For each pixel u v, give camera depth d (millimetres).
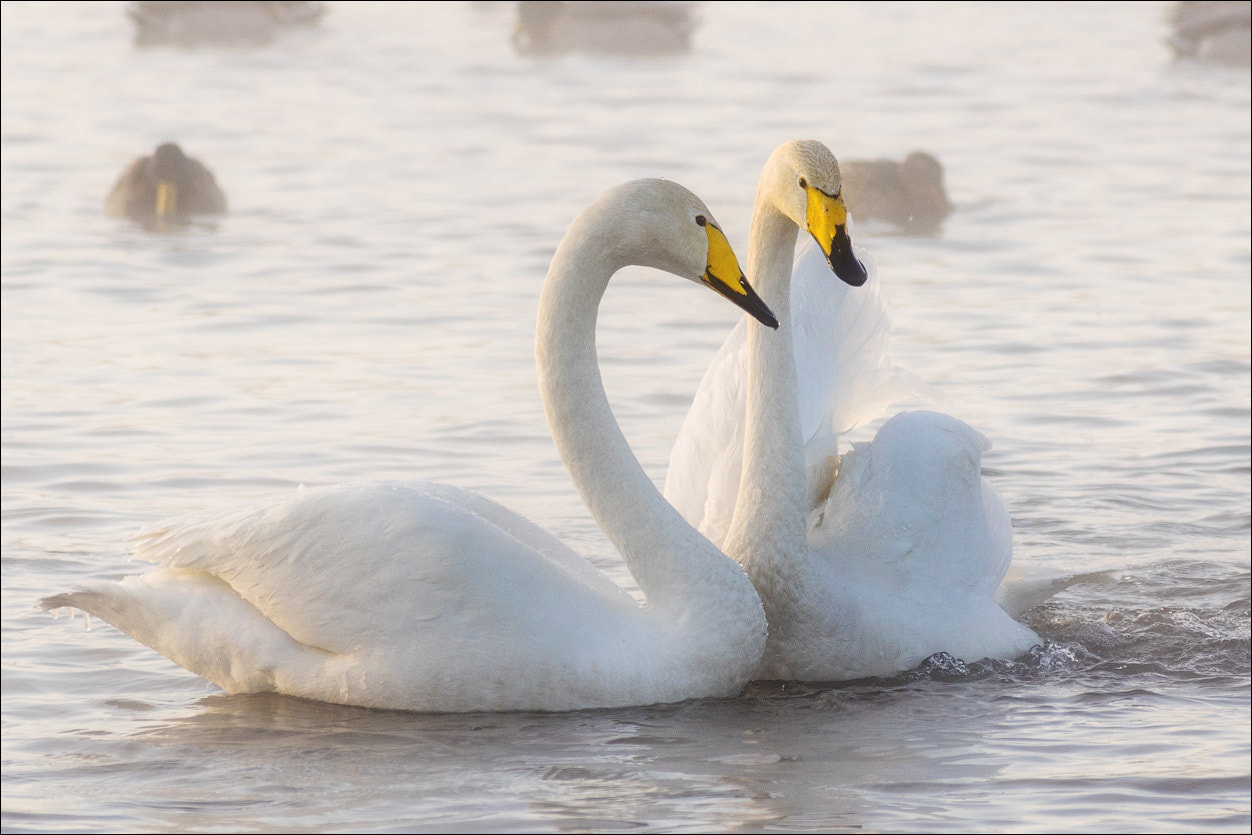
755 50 51750
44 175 32625
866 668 11039
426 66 48406
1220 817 8484
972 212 28734
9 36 54625
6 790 9062
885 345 12164
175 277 23797
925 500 11438
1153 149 34312
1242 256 24672
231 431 16797
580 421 10617
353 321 21219
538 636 10203
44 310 21828
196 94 43125
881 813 8547
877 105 40812
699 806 8664
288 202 29625
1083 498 15297
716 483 11672
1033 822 8430
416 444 16406
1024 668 11273
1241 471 15984
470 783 9055
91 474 15539
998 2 65125
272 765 9406
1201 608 12664
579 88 43656
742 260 24344
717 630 10453
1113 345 20062
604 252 10461
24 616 12336
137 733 10047
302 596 10383
